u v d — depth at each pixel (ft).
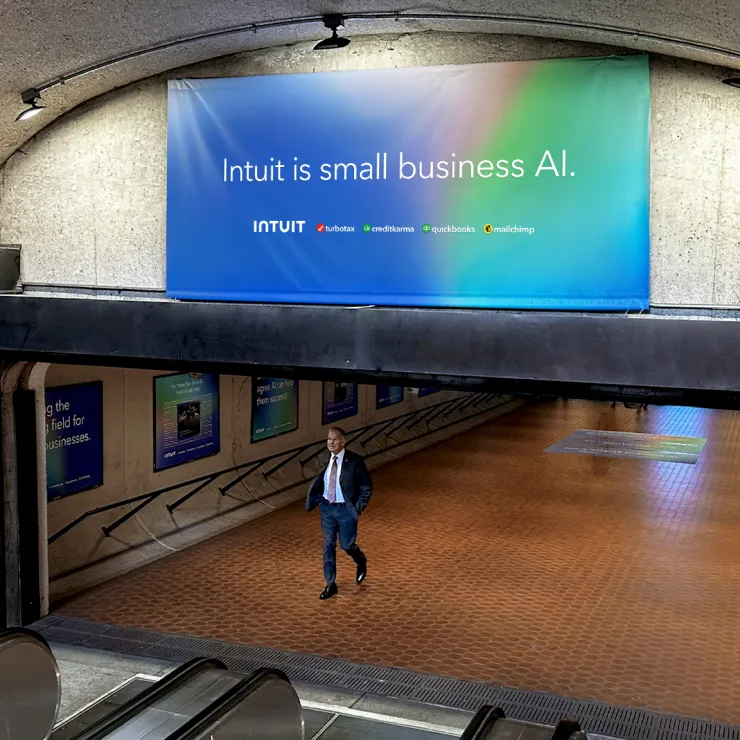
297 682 26.18
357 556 34.12
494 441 67.97
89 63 24.89
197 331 25.58
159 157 27.50
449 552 38.70
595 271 23.81
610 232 23.59
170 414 41.32
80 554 35.27
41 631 30.01
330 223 25.71
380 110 25.00
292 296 26.23
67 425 35.24
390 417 64.59
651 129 23.25
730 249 22.94
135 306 26.12
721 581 35.14
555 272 24.09
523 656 28.27
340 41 22.65
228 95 26.22
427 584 34.73
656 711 24.62
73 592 33.63
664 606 32.45
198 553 38.86
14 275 29.01
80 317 26.66
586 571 36.29
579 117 23.52
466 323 23.11
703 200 23.03
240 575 35.94
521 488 51.08
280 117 25.85
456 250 24.79
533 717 24.23
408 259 25.20
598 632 30.14
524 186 24.09
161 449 40.78
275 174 26.05
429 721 23.85
